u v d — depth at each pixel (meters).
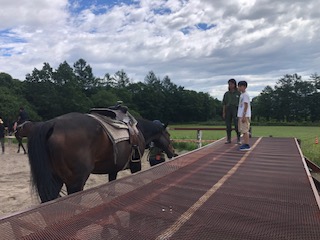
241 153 6.66
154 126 6.04
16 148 17.58
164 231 2.23
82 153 3.66
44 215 2.29
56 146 3.48
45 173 3.38
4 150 15.86
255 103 117.69
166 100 107.00
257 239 2.12
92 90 99.31
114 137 4.11
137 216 2.51
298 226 2.38
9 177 9.02
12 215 2.18
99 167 4.18
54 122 3.60
